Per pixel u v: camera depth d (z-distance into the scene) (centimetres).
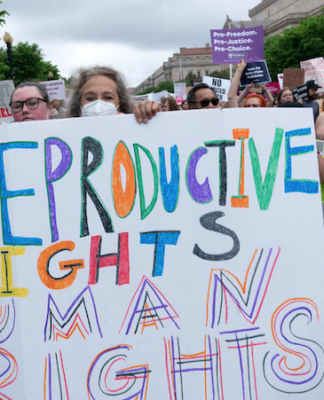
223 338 207
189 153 210
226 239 209
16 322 202
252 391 208
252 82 694
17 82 4003
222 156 210
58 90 1078
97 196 206
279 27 6769
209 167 210
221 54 687
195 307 206
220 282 208
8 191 204
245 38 686
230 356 207
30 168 205
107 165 207
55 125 206
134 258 206
